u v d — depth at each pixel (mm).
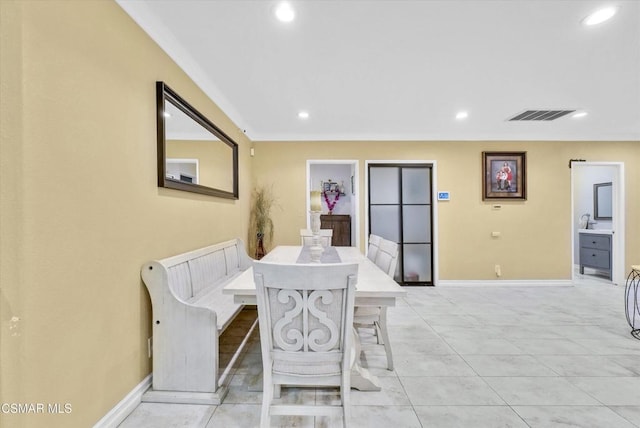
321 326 1355
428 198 4836
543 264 4734
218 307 2180
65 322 1267
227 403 1752
